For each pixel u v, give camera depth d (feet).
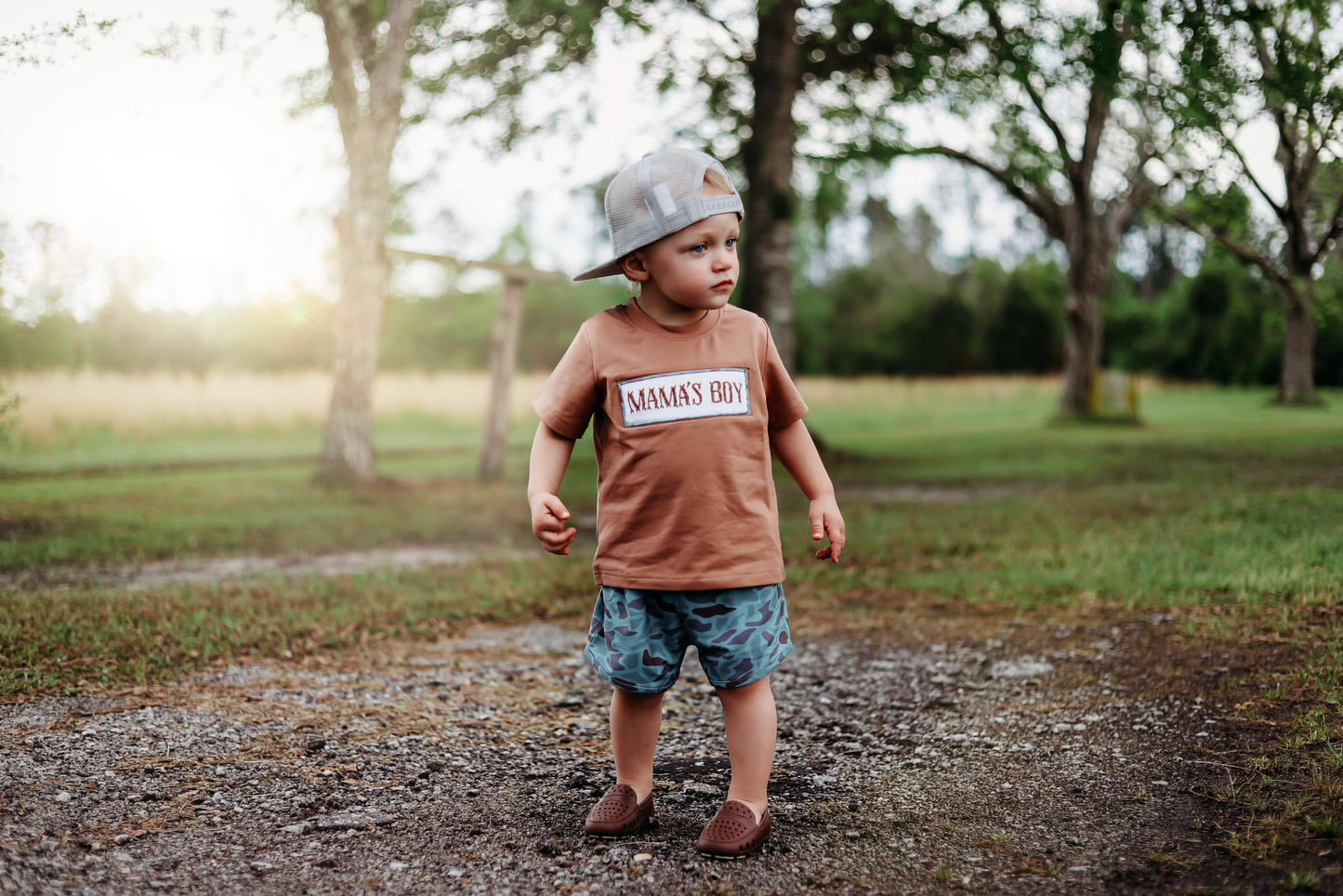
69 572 19.81
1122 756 9.12
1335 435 45.09
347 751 9.62
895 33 41.81
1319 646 11.84
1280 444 41.93
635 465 7.58
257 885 6.86
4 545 22.20
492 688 12.00
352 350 35.73
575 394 7.86
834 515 8.26
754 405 7.82
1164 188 56.65
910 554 20.92
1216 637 12.79
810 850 7.47
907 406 103.91
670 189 7.39
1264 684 10.68
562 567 20.35
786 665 13.07
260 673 12.36
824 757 9.62
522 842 7.63
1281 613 13.61
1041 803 8.20
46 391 45.37
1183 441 46.78
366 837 7.68
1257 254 42.32
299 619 15.20
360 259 35.58
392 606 16.42
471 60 40.40
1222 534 19.98
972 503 29.14
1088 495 28.58
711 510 7.51
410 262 37.22
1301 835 7.17
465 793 8.65
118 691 11.37
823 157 48.80
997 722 10.37
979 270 158.40
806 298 165.89
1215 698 10.41
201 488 34.40
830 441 63.10
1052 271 150.20
